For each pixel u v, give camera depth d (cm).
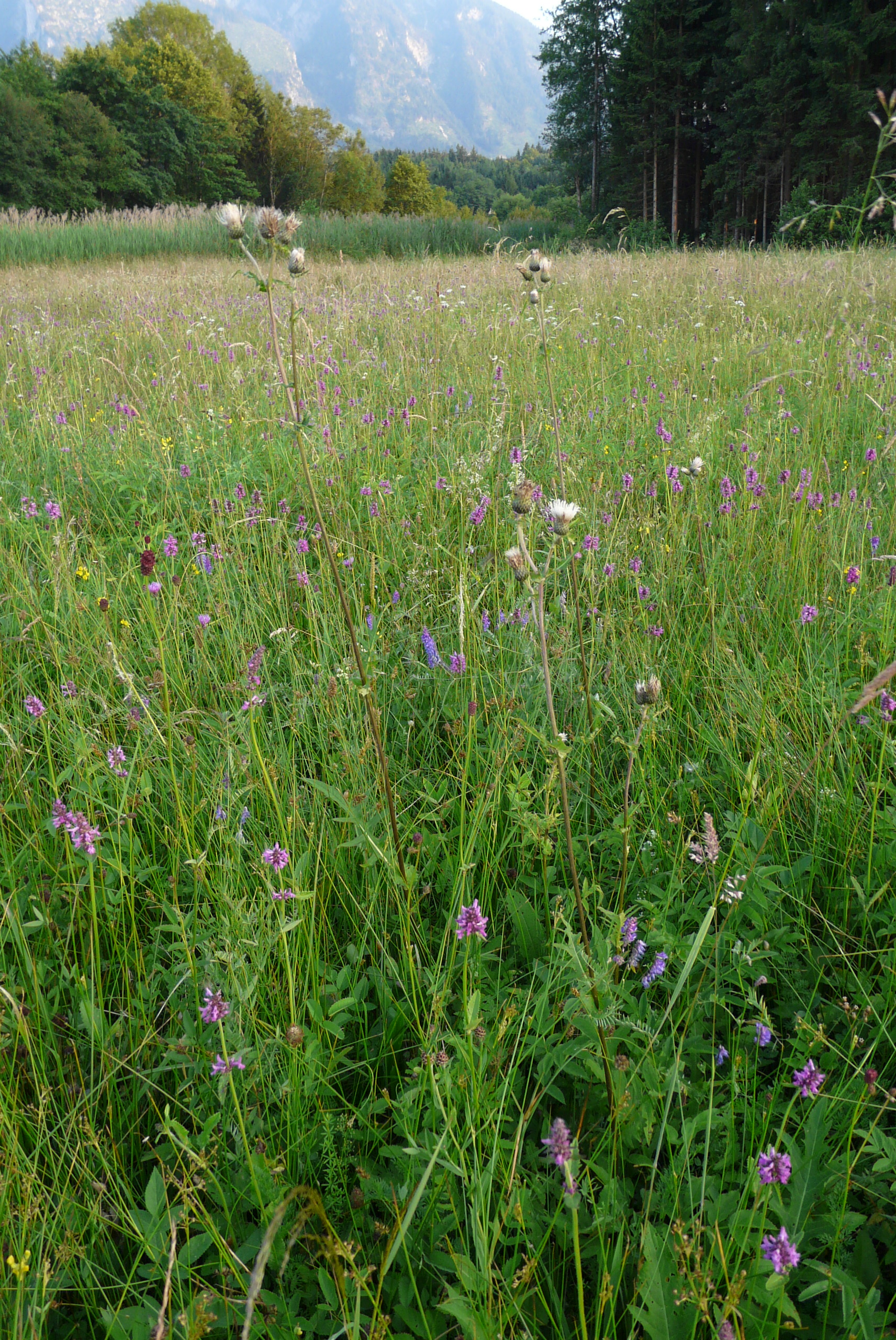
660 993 200
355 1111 174
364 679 203
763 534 386
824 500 392
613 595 352
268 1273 151
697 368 641
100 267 1803
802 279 1040
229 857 218
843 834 228
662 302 983
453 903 196
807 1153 155
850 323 752
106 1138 173
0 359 760
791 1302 131
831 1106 163
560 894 217
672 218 3859
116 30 7312
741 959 188
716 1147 166
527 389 583
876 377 559
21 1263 134
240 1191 161
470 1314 130
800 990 199
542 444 489
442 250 2538
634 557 372
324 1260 154
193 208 2908
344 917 229
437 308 895
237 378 638
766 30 3152
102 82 5556
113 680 286
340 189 7375
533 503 172
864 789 238
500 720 264
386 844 216
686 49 3672
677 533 378
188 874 231
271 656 327
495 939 220
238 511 420
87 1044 192
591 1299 150
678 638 321
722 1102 174
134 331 880
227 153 6322
